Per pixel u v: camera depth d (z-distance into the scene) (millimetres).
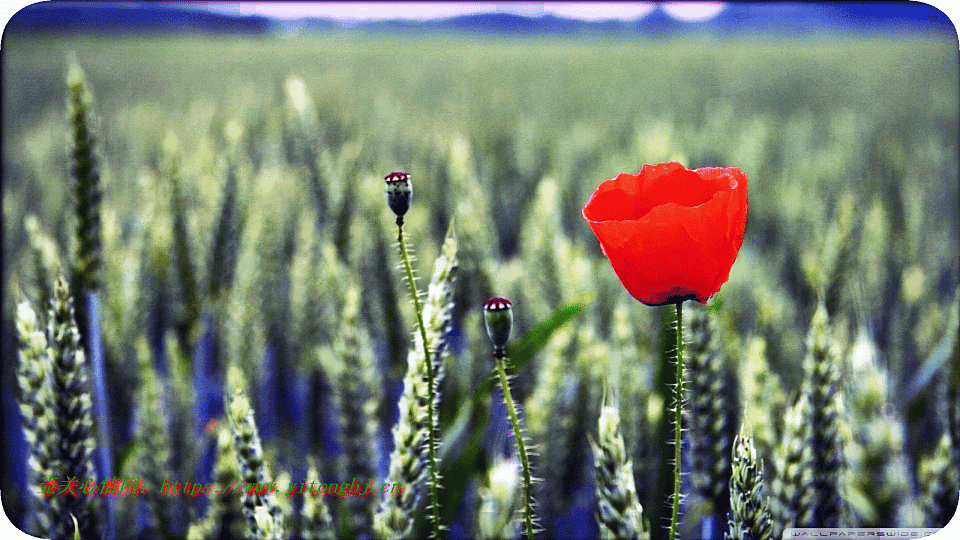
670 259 938
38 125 4031
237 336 1480
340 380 1187
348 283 1326
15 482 1464
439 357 991
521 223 2324
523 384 1221
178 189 1480
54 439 1010
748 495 955
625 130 4691
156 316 1510
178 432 1308
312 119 1516
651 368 1229
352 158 1578
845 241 1416
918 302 1651
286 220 1960
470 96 5477
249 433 989
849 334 1310
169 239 1475
